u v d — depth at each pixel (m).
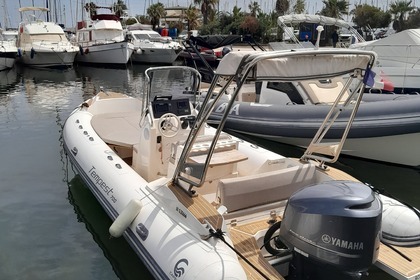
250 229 3.26
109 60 22.75
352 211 2.39
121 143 4.85
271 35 27.41
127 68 22.75
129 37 24.92
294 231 2.61
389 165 6.31
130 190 3.80
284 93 7.24
